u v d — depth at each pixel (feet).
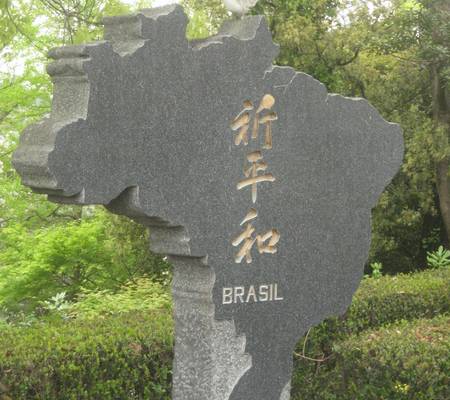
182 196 14.16
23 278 38.52
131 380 18.28
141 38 13.48
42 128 12.89
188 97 14.11
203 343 14.98
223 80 14.61
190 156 14.21
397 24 43.47
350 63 45.52
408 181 47.57
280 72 15.53
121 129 13.23
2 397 16.46
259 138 15.29
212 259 14.71
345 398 18.98
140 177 13.55
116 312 24.44
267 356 15.74
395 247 49.29
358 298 22.45
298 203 16.06
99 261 40.68
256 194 15.33
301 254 16.20
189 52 14.06
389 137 17.67
